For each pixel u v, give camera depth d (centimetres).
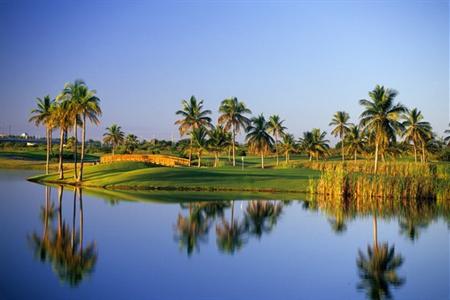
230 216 4197
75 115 7138
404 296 2064
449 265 2592
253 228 3631
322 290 2125
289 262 2606
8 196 5541
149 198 5409
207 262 2550
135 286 2098
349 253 2858
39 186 6944
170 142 18775
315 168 9531
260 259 2655
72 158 14100
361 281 2272
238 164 12338
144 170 7669
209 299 1961
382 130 8062
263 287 2145
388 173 7094
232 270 2411
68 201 5078
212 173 7438
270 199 5500
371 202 5447
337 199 5634
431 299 2027
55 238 3077
